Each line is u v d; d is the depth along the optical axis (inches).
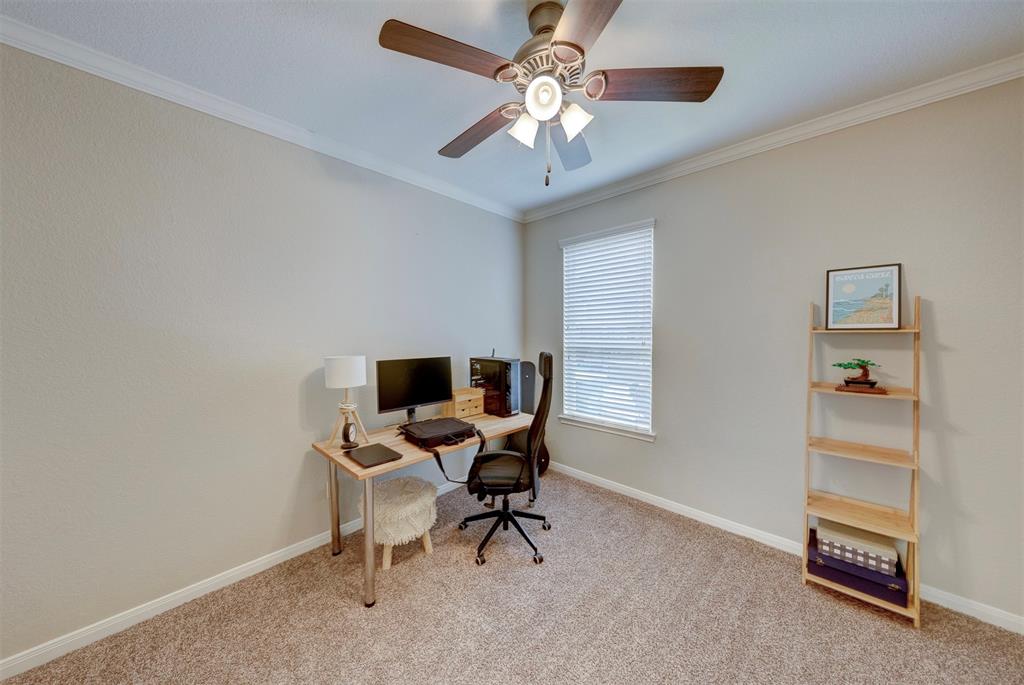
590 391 126.3
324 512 90.7
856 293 74.7
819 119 78.6
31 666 56.7
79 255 59.9
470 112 78.7
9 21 52.8
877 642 61.0
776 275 86.4
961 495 66.8
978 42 57.3
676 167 101.0
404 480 93.7
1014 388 62.6
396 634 63.2
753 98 72.0
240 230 76.9
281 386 83.3
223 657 58.8
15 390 55.5
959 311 66.5
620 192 114.7
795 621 65.5
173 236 68.8
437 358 105.0
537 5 51.8
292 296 84.7
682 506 104.1
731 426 94.4
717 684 54.0
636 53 60.5
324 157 89.3
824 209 79.7
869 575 68.0
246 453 78.4
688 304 101.3
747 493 92.4
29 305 56.2
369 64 63.8
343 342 93.7
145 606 66.6
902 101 70.1
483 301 130.6
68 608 59.8
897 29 54.9
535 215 140.6
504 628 64.4
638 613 67.7
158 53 60.4
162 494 68.4
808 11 51.8
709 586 74.8
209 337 73.4
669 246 104.5
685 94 54.9
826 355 80.3
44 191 57.0
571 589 74.2
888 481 73.8
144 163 65.5
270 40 57.9
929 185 68.6
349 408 83.1
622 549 87.7
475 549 88.2
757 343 89.7
